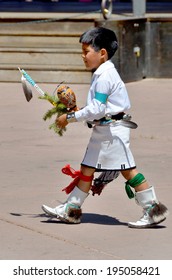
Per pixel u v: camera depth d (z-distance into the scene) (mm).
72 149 20375
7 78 32719
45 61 32750
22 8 41156
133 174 13039
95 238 12695
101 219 13859
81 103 27234
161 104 27594
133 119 24703
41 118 24875
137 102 28000
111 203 14977
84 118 12711
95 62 12891
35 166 18344
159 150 20266
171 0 41594
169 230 13195
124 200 15211
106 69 12750
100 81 12648
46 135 22281
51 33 33188
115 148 12875
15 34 33500
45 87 31234
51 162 18766
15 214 14180
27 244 12406
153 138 21828
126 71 32250
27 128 23281
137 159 19094
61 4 41531
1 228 13305
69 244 12398
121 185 16469
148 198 13125
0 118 24906
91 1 41875
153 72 33625
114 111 12773
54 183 16609
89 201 15133
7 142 21297
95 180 13305
